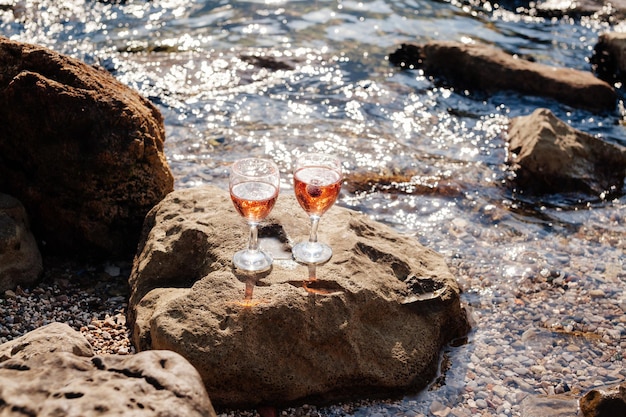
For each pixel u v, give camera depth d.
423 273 1.69
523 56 3.39
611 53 3.29
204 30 3.39
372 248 1.68
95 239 1.92
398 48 3.26
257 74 3.00
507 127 2.73
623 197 2.38
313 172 1.50
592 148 2.47
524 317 1.82
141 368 1.19
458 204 2.29
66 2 3.54
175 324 1.48
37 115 1.87
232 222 1.69
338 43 3.36
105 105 1.90
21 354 1.27
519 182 2.40
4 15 3.34
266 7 3.69
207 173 2.35
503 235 2.16
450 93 3.00
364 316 1.57
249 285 1.53
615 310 1.86
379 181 2.38
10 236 1.79
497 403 1.57
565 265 2.03
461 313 1.72
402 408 1.54
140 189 1.93
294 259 1.61
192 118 2.64
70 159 1.88
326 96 2.88
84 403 1.12
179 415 1.12
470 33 3.61
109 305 1.78
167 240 1.70
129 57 3.06
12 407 1.12
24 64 1.91
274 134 2.59
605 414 1.50
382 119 2.74
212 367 1.45
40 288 1.82
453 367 1.65
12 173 1.91
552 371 1.66
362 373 1.53
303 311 1.50
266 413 1.49
